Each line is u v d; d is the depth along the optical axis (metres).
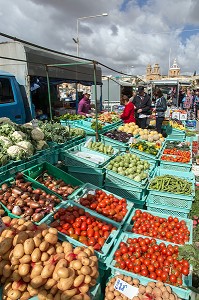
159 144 7.67
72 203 3.87
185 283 2.83
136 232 3.84
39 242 2.50
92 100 23.20
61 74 11.05
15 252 2.39
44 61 9.66
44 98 11.27
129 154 6.00
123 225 3.85
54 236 2.62
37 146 5.07
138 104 9.95
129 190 4.94
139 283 2.91
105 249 3.20
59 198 3.92
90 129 7.39
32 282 2.35
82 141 6.93
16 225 2.80
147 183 5.17
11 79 7.52
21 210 3.36
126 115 9.47
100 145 6.26
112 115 10.79
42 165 4.60
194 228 3.96
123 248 3.27
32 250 2.43
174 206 4.78
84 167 5.18
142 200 4.87
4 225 2.79
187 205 4.70
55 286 2.39
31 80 9.08
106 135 7.30
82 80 13.42
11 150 4.30
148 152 6.65
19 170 4.19
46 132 5.93
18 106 7.67
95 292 2.57
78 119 9.16
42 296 2.36
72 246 2.85
